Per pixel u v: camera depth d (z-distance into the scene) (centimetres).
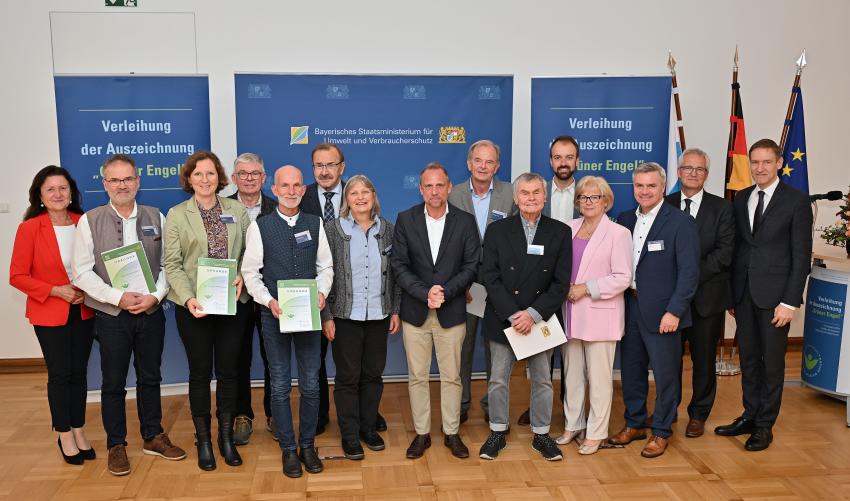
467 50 490
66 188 313
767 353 344
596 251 329
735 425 362
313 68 481
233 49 473
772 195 342
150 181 425
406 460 333
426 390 337
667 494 297
